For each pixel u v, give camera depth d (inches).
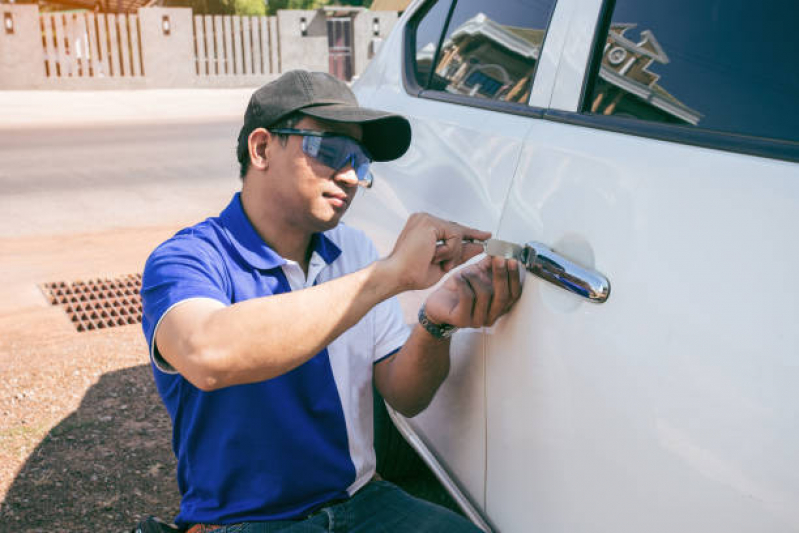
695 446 38.2
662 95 46.4
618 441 43.4
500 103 63.8
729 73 42.8
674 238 40.8
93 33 589.9
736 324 36.6
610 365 43.9
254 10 965.8
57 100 517.0
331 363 59.6
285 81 53.8
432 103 77.5
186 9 609.3
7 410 114.9
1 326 144.5
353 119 51.9
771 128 39.4
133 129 382.6
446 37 82.6
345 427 60.0
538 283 51.6
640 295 42.1
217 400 56.0
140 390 121.5
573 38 55.9
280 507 57.4
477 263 56.4
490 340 57.4
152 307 50.8
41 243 193.8
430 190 70.1
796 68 39.4
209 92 589.0
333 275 62.1
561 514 49.3
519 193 55.2
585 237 47.1
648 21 49.4
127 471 99.4
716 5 45.3
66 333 142.0
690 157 42.0
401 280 50.8
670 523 40.0
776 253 35.6
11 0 705.6
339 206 56.0
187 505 59.1
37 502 92.7
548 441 50.1
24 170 278.1
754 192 37.6
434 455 71.4
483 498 61.1
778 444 34.2
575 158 50.0
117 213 222.4
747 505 35.6
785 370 34.2
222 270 55.7
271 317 46.7
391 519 59.1
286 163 54.1
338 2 1127.6
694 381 38.4
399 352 62.5
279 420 56.2
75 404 117.0
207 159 303.0
